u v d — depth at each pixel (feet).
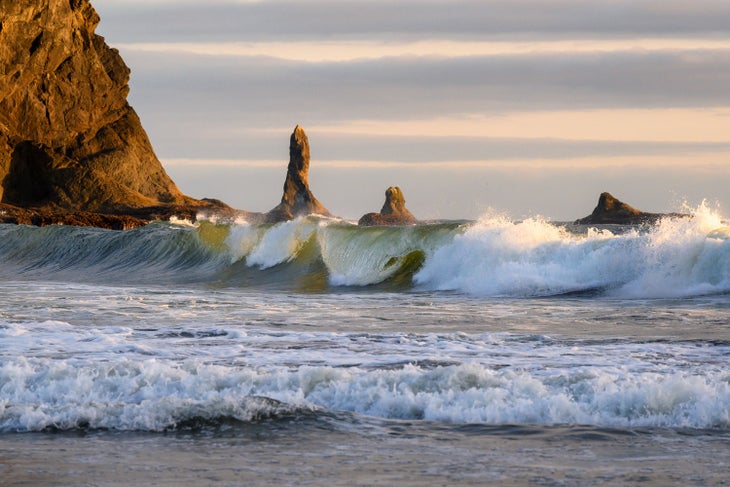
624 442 51.78
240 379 67.05
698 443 51.44
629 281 158.81
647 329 106.73
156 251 291.38
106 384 67.31
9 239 346.13
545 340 94.48
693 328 107.04
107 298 160.15
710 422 55.77
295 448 50.83
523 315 125.08
